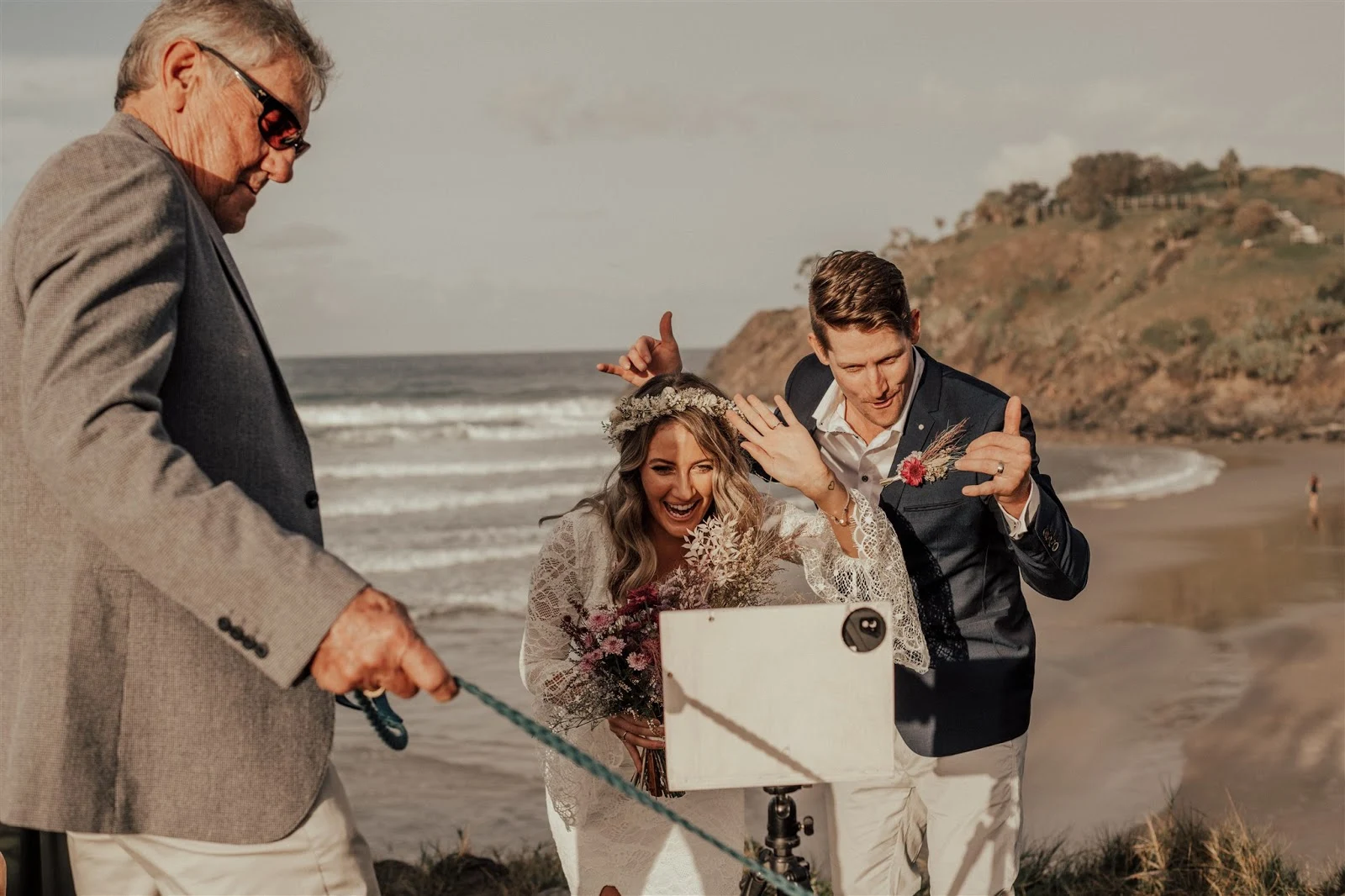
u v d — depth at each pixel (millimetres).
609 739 3238
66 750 1804
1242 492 34656
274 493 2037
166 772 1888
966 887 3303
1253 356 67438
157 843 1946
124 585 1858
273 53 2092
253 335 2070
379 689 1724
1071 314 93062
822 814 7582
